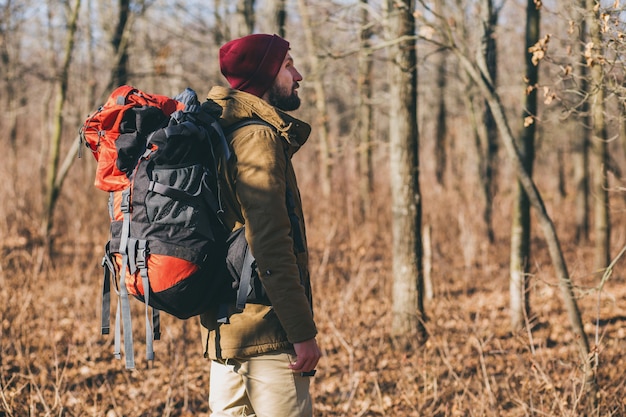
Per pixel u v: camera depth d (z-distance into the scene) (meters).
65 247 9.97
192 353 5.54
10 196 10.01
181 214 2.02
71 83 14.09
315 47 7.17
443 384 4.43
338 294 6.64
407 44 5.54
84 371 4.96
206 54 12.86
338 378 4.96
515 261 6.30
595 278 8.58
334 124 14.84
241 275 2.06
